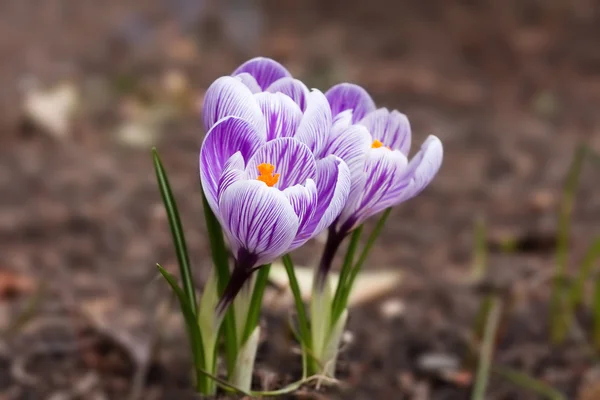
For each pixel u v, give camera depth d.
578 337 0.92
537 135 1.73
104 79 2.04
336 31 2.69
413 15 2.77
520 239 1.19
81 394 0.81
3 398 0.80
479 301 1.01
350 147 0.60
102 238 1.19
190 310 0.63
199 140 1.66
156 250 1.15
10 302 0.98
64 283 1.03
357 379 0.82
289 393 0.65
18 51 2.25
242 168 0.58
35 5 2.75
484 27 2.59
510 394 0.82
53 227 1.22
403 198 0.61
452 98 2.03
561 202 1.37
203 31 2.60
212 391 0.64
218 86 0.59
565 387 0.83
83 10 2.74
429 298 1.01
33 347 0.86
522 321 0.96
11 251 1.14
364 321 0.93
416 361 0.87
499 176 1.50
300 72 2.21
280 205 0.57
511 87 2.16
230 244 0.60
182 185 1.42
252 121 0.59
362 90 0.62
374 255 1.15
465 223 1.28
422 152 0.61
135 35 2.42
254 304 0.63
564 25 2.55
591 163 1.57
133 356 0.84
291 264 0.64
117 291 1.01
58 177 1.42
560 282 0.92
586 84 2.17
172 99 1.89
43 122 1.62
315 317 0.64
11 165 1.46
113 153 1.57
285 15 2.87
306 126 0.59
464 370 0.85
